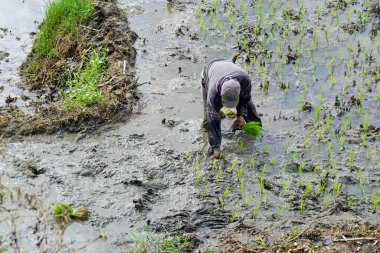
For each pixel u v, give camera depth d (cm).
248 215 910
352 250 831
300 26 1448
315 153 1049
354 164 1019
